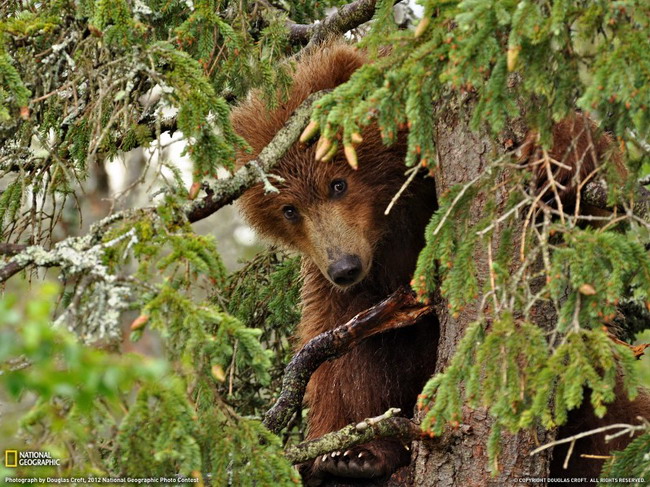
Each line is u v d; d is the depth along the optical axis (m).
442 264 6.93
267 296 12.46
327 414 12.13
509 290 6.36
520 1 6.14
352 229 11.42
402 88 6.44
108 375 5.05
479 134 7.93
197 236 6.74
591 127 8.88
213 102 7.21
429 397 6.78
